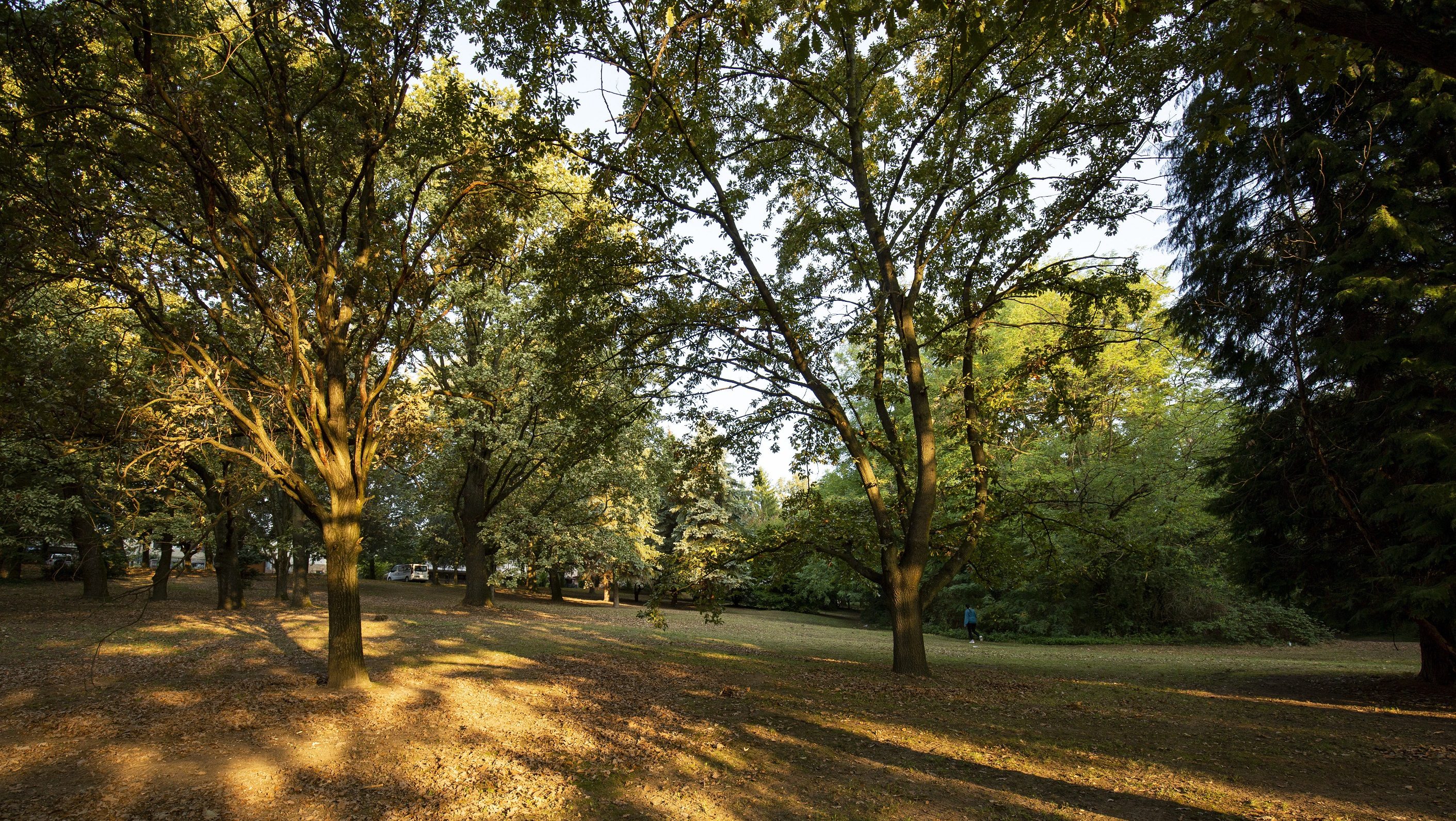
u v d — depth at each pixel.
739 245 14.14
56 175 9.73
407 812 6.35
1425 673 12.84
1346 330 11.46
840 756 7.90
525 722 9.50
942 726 9.38
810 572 37.38
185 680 11.74
